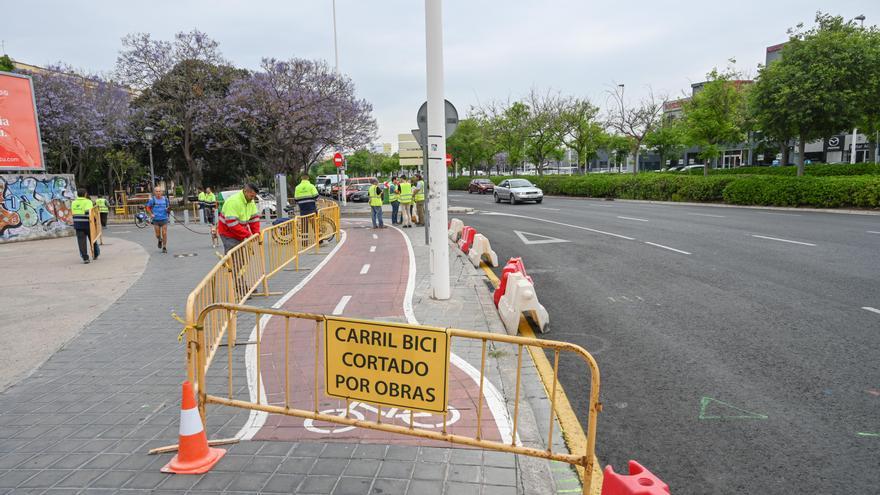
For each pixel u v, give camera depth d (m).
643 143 47.22
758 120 25.33
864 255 10.62
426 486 3.34
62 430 4.25
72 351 6.30
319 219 14.62
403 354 3.58
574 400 4.72
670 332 6.49
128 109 34.78
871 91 22.19
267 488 3.33
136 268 12.45
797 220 17.31
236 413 4.49
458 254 13.07
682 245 12.91
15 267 12.90
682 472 3.60
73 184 21.58
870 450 3.77
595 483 3.48
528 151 50.59
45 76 31.34
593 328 6.77
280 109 29.31
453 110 10.10
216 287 5.93
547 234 16.36
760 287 8.45
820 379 4.96
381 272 10.77
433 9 7.50
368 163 96.12
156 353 6.16
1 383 5.33
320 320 3.78
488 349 5.93
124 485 3.41
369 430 4.12
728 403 4.57
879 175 20.70
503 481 3.41
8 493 3.35
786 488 3.38
